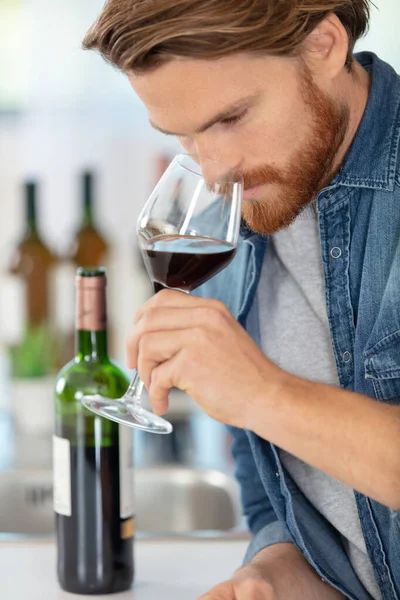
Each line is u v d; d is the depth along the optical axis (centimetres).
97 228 334
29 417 293
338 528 166
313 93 154
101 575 161
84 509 162
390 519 155
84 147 434
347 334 160
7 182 434
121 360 342
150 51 143
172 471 251
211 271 149
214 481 248
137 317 149
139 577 171
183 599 160
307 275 171
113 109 433
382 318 152
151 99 149
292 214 159
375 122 159
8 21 424
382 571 158
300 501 168
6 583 168
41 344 301
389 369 152
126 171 436
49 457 266
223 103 147
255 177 154
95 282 167
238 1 142
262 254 174
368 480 136
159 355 145
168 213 146
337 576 164
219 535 194
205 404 143
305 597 160
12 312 304
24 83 429
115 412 153
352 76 164
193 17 140
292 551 168
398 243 152
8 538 193
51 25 426
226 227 146
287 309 173
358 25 163
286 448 141
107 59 151
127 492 164
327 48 155
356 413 137
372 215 157
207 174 145
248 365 141
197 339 142
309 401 139
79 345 168
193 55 143
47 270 323
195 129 150
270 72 149
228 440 288
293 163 154
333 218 159
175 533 196
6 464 257
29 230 327
